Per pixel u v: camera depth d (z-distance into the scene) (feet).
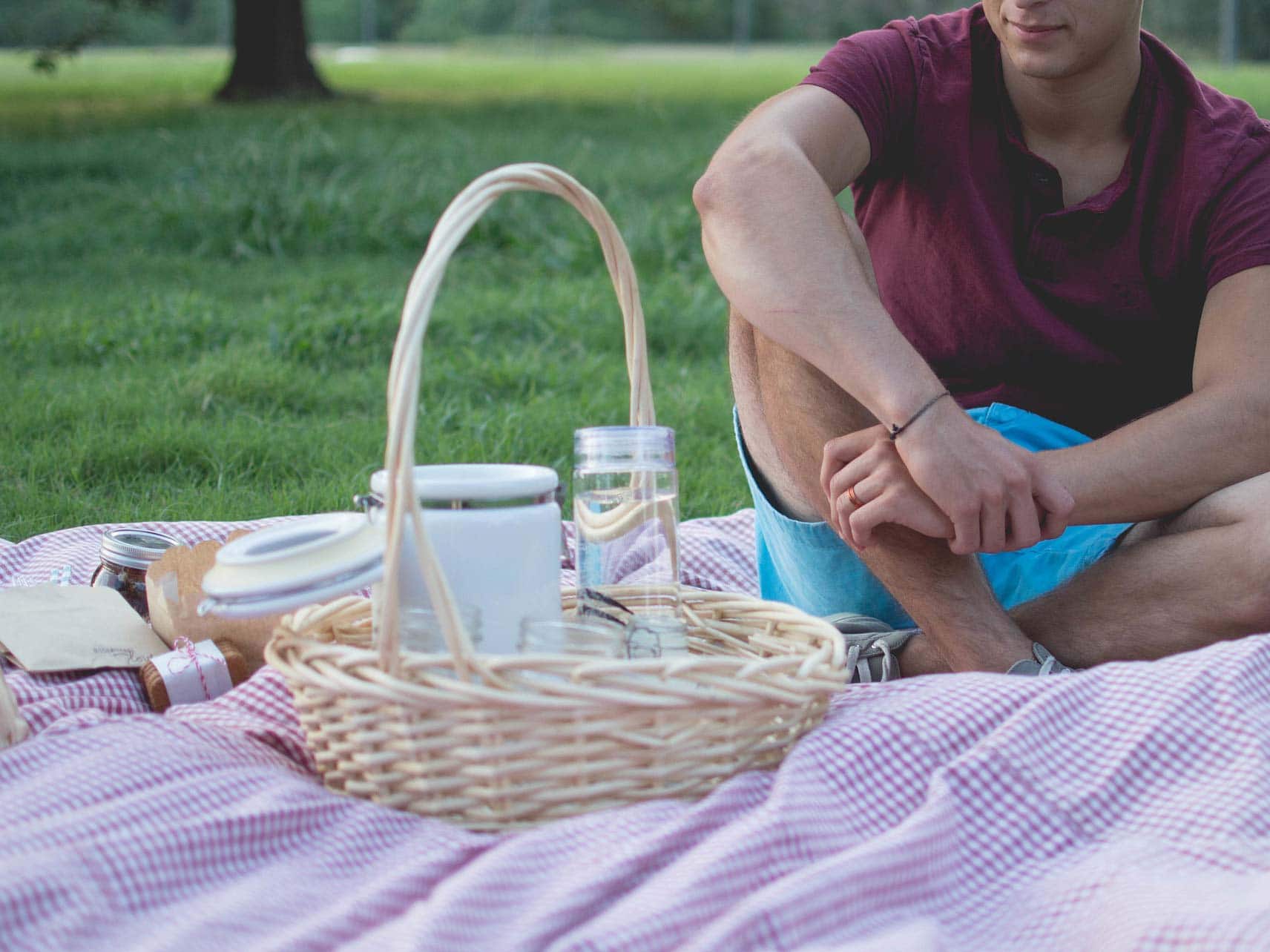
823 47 121.70
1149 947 3.85
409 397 4.35
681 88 59.00
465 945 3.86
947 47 6.94
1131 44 6.52
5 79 60.85
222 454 11.79
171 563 6.30
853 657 6.34
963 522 5.57
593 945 3.79
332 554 4.65
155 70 69.26
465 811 4.59
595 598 5.30
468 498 4.78
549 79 66.59
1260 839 4.53
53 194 28.55
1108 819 4.81
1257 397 6.04
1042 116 6.73
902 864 4.29
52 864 4.04
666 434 5.38
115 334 16.66
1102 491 5.93
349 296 19.92
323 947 3.94
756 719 4.76
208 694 6.04
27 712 5.66
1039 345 6.91
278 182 26.81
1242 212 6.42
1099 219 6.69
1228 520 5.84
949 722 5.01
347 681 4.53
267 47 49.19
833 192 6.72
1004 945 4.20
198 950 3.83
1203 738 5.00
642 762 4.57
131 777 4.75
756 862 4.19
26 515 10.11
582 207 5.29
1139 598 5.96
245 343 16.70
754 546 8.96
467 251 23.22
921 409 5.59
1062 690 5.16
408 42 129.08
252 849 4.40
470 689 4.36
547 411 13.57
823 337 5.79
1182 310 6.86
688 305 18.76
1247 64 93.20
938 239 6.98
